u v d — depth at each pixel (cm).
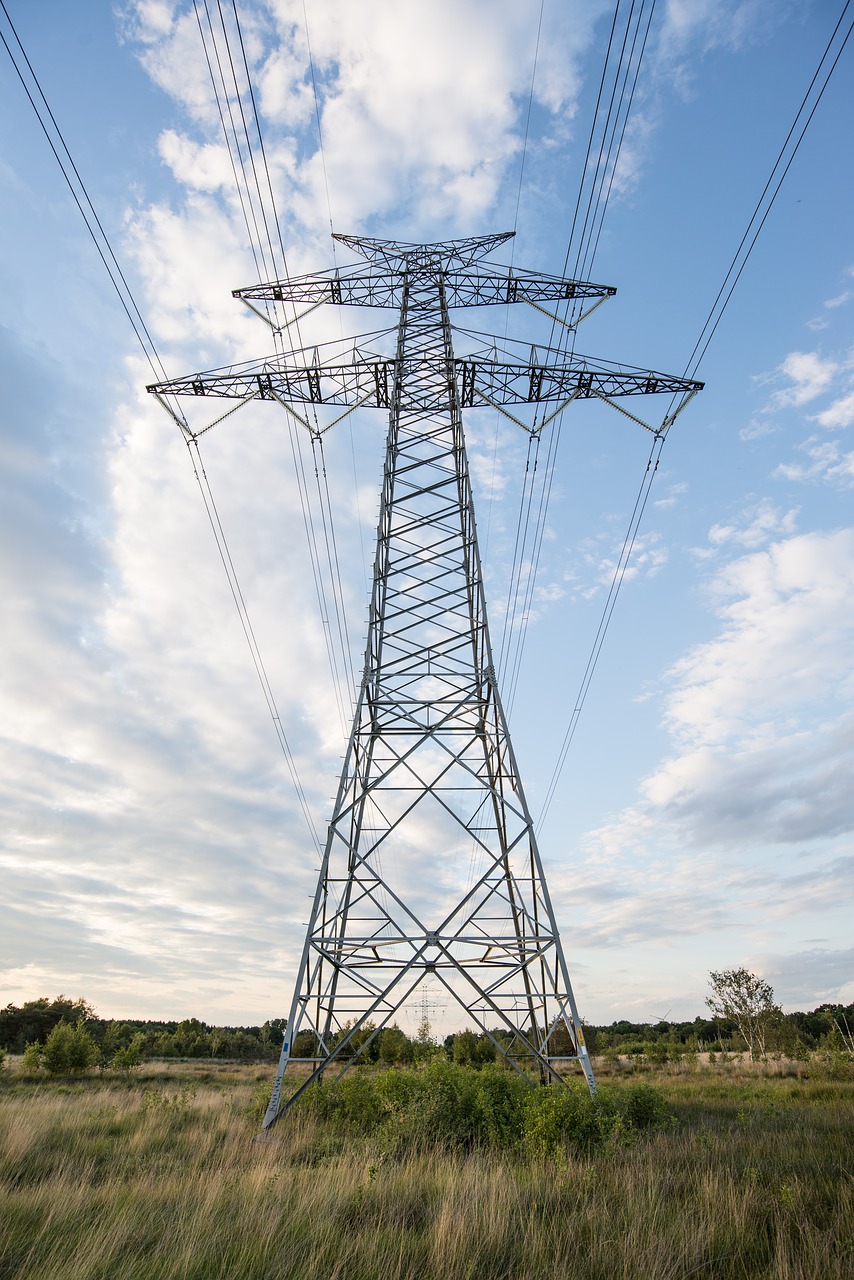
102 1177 1227
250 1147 1431
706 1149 1305
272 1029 9494
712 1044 6556
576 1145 1377
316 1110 1594
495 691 1981
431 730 1966
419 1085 1656
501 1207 919
